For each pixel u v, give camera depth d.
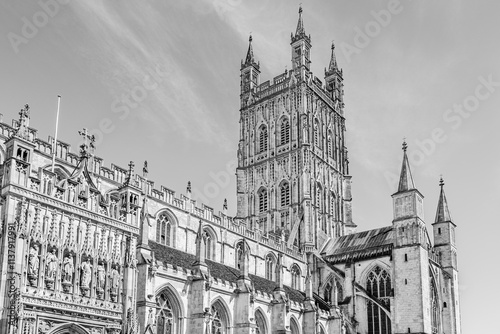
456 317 127.62
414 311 111.25
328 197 146.62
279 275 98.31
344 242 135.88
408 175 120.81
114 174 84.19
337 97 163.75
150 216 89.94
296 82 149.38
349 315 119.38
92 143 80.44
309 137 145.00
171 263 79.06
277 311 94.94
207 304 77.62
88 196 55.09
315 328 102.00
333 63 168.25
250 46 164.38
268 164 147.75
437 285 125.00
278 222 141.12
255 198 147.75
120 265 55.94
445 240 132.50
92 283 52.50
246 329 84.31
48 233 49.94
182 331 75.31
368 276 122.50
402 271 115.06
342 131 162.12
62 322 49.12
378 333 116.00
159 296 74.06
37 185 50.56
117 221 56.97
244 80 161.50
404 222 117.56
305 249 132.62
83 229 53.53
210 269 90.75
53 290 48.91
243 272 88.62
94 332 51.84
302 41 152.50
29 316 46.22
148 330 66.88
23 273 46.72
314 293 125.81
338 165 155.62
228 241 107.56
